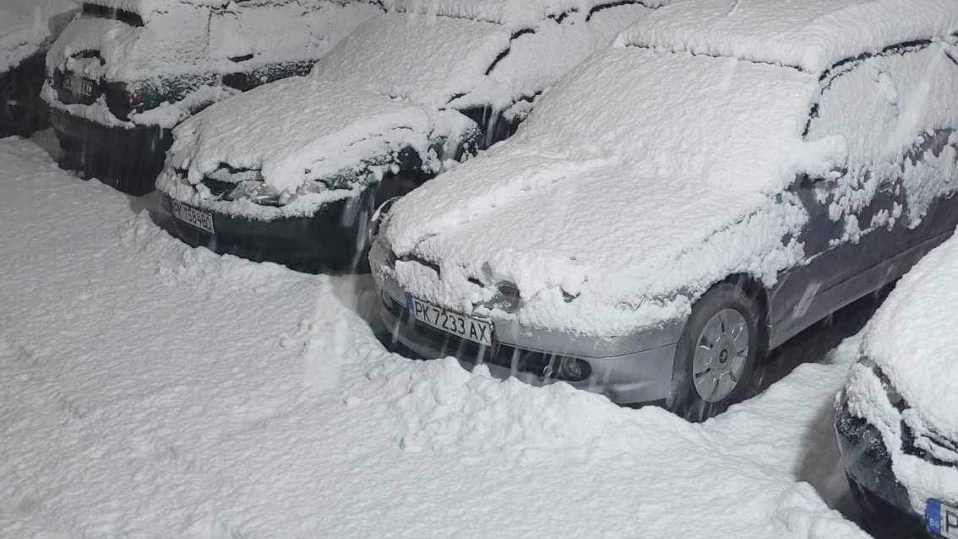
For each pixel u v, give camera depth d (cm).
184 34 806
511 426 479
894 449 383
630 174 565
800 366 552
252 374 552
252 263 670
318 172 657
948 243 451
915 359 390
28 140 969
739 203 519
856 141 567
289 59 864
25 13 979
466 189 565
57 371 562
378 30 779
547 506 433
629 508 429
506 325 496
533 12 745
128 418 512
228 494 449
